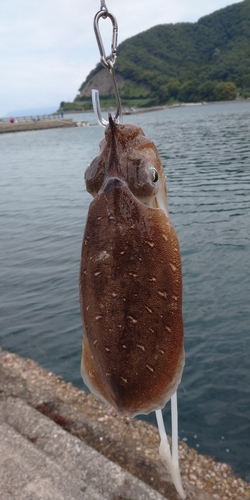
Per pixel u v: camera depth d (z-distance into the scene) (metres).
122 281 0.25
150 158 0.28
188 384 0.93
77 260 1.73
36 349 1.10
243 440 0.77
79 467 0.58
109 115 0.28
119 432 0.74
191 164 4.04
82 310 0.27
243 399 0.87
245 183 2.89
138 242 0.25
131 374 0.26
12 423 0.68
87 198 2.96
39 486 0.50
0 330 1.22
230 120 10.23
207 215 2.17
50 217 2.52
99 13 0.29
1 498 0.48
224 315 1.17
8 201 3.10
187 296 1.30
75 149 6.86
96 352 0.26
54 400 0.79
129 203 0.26
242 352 1.01
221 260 1.55
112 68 0.30
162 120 12.38
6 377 0.87
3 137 12.10
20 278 1.60
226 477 0.68
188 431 0.79
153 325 0.25
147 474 0.62
